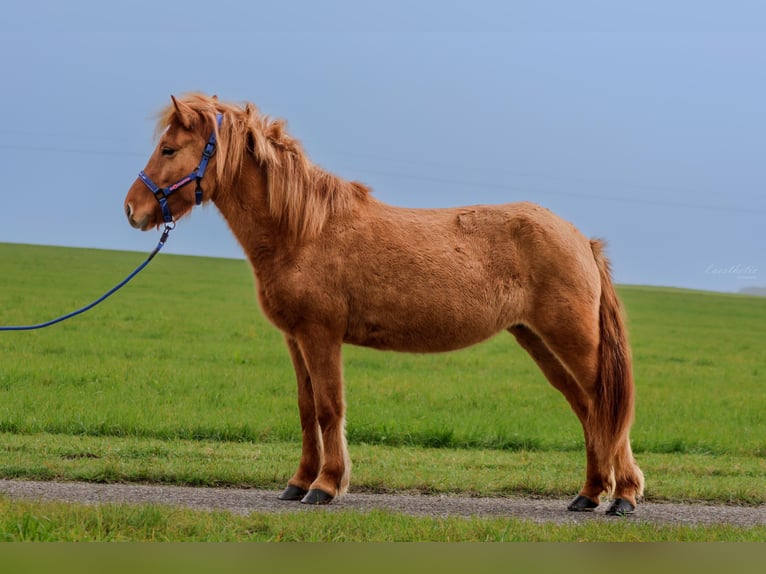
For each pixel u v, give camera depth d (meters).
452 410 14.34
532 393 16.81
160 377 16.33
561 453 11.09
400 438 11.42
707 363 25.06
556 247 7.93
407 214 8.18
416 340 8.00
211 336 24.44
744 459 11.09
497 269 7.96
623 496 7.77
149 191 7.81
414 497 8.16
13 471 8.23
